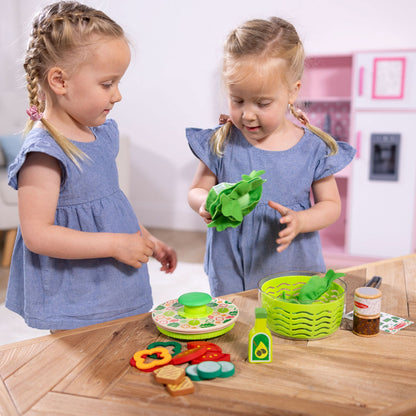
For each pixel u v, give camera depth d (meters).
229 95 1.04
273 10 3.34
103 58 0.93
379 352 0.77
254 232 1.19
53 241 0.92
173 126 3.67
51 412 0.63
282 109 1.04
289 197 1.19
